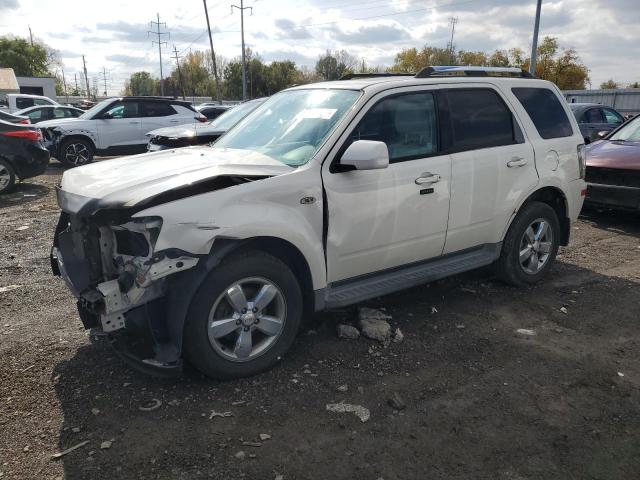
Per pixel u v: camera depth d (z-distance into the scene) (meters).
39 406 3.16
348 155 3.54
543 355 3.87
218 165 3.50
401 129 4.11
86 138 14.05
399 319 4.44
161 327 3.28
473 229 4.63
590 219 8.28
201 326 3.21
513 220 4.96
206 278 3.20
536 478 2.63
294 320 3.60
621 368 3.71
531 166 4.92
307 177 3.55
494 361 3.77
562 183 5.21
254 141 4.20
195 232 3.05
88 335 4.09
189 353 3.25
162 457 2.74
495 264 5.10
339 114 3.92
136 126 14.56
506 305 4.78
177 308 3.16
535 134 5.01
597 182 7.75
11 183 10.19
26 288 5.09
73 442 2.85
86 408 3.15
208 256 3.19
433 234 4.34
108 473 2.62
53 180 12.09
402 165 4.04
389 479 2.60
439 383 3.47
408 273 4.33
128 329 3.23
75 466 2.67
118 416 3.07
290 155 3.78
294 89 4.69
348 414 3.12
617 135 8.78
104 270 3.30
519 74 5.30
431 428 3.00
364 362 3.71
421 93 4.28
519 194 4.84
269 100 4.80
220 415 3.08
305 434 2.93
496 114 4.77
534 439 2.92
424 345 3.99
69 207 3.24
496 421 3.08
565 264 6.01
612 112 15.76
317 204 3.59
